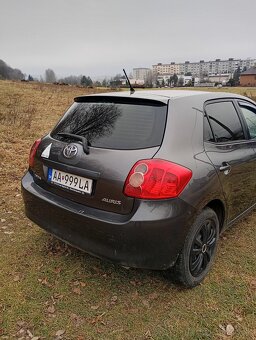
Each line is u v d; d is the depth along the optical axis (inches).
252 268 130.3
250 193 147.6
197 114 118.6
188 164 105.0
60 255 136.7
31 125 429.1
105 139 108.5
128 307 109.7
